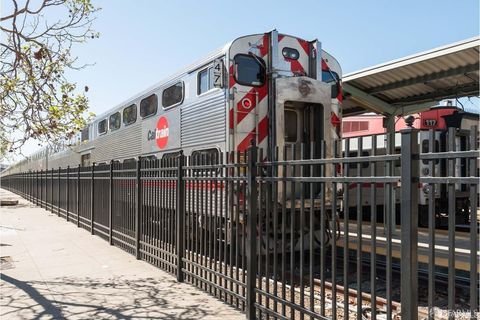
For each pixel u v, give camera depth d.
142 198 8.22
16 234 11.59
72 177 14.73
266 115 8.30
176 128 10.02
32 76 6.80
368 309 5.59
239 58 8.17
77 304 5.47
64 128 7.09
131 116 13.13
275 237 4.62
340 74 9.44
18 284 6.44
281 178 4.51
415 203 3.18
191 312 5.16
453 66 8.82
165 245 7.22
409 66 8.83
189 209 6.43
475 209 2.91
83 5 6.73
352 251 8.49
